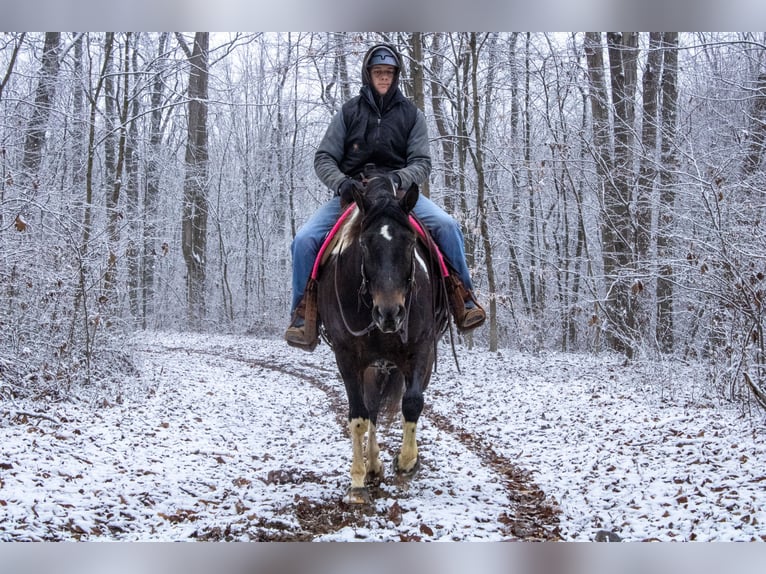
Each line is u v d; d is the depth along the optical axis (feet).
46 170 46.21
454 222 22.70
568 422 30.35
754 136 41.39
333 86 90.68
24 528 16.34
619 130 55.93
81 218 43.09
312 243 22.25
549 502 20.17
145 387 38.09
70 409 30.55
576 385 39.29
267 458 25.85
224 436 29.35
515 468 24.35
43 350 34.86
